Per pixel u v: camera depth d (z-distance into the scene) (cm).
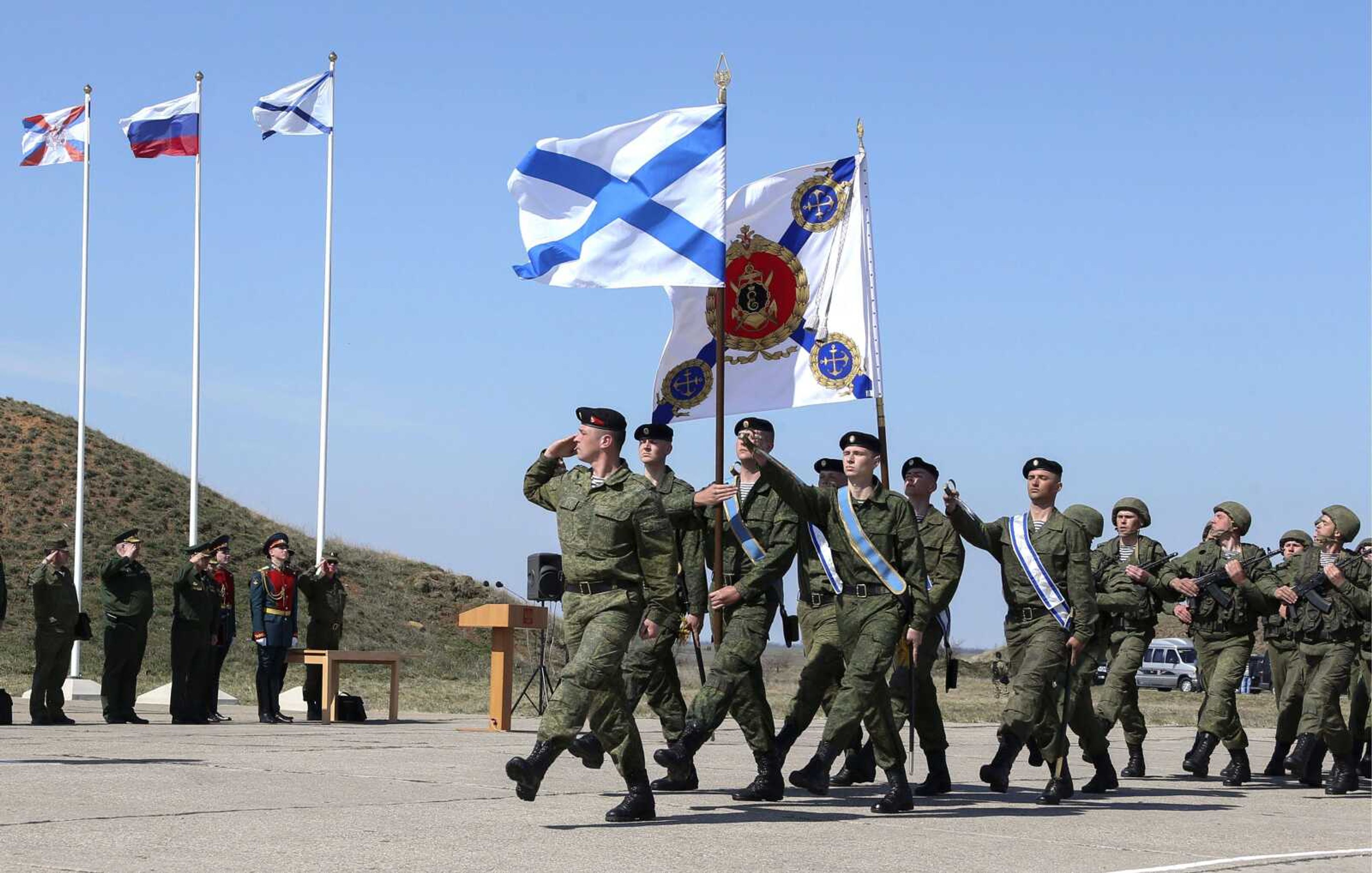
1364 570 1222
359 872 662
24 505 4581
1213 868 724
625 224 1159
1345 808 1079
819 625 1033
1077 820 928
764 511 1013
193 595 1825
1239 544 1317
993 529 1062
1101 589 1298
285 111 2805
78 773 1062
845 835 823
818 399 1220
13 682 3019
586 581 848
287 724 1836
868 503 945
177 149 2942
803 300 1233
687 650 3491
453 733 1647
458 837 776
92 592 4081
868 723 941
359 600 4322
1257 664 5094
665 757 983
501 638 1741
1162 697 3766
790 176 1240
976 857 750
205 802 908
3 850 704
